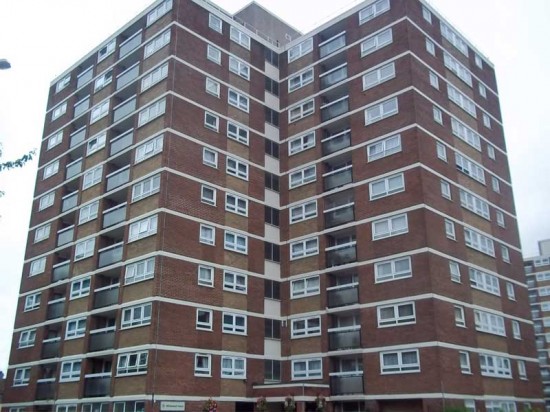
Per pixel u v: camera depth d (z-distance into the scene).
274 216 40.31
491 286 37.12
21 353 41.62
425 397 30.00
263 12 49.06
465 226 36.44
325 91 40.94
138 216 34.94
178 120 36.09
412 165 34.31
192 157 36.12
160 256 32.56
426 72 37.72
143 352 31.14
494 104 45.16
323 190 38.69
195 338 32.78
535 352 39.53
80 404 34.06
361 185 36.47
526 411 33.44
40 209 45.38
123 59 41.72
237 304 35.69
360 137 37.59
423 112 35.97
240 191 38.41
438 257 32.81
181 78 37.19
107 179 39.12
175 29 37.94
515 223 42.66
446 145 37.22
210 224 35.78
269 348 36.69
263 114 42.19
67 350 36.84
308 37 43.59
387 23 38.66
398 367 31.45
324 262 36.84
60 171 44.62
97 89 43.66
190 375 31.89
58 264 41.25
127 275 34.09
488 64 46.16
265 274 38.16
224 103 39.44
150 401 29.81
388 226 34.31
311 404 33.34
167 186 34.12
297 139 41.62
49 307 40.62
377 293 33.59
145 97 38.09
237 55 41.69
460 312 33.28
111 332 34.03
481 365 33.56
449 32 42.03
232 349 34.47
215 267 35.16
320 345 35.38
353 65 39.75
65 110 46.81
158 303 31.62
